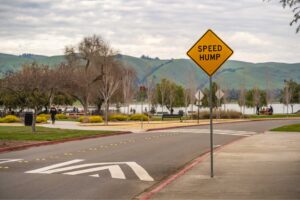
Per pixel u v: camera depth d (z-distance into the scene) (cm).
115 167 1659
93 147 2466
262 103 12250
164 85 11188
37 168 1619
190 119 6619
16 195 1136
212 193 1118
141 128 4244
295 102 12362
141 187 1259
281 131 3725
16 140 2703
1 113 6462
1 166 1672
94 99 7356
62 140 2848
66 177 1420
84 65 7356
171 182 1285
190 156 2048
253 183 1249
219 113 6950
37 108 3434
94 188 1240
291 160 1777
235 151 2142
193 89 9869
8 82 4756
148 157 2002
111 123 5322
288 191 1130
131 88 8112
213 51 1347
